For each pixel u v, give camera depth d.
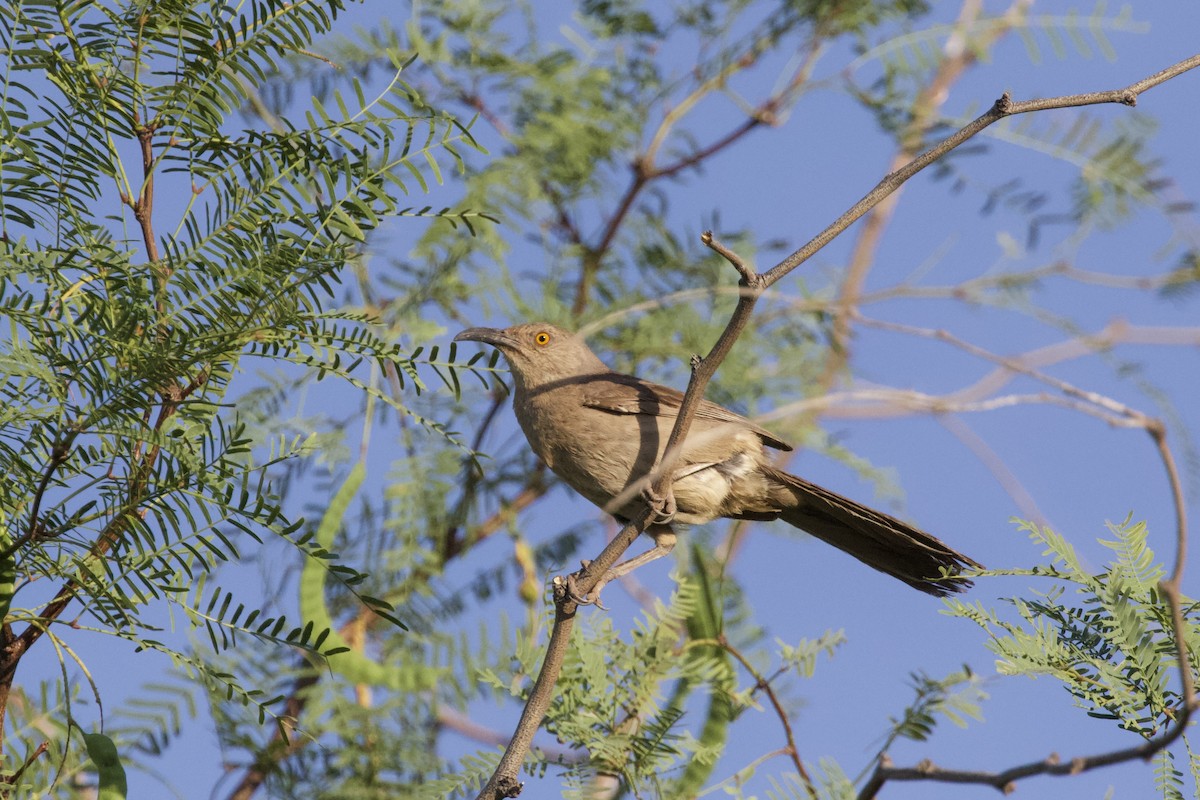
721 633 9.16
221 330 5.73
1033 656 6.19
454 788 7.98
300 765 8.95
